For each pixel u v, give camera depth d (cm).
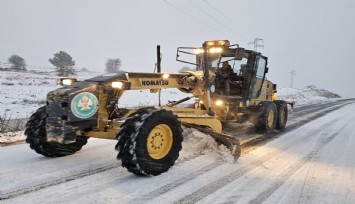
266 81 889
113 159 502
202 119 559
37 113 479
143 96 1805
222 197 370
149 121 415
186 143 546
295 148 638
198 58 776
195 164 490
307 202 363
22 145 582
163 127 439
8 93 1630
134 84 504
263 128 784
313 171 480
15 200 340
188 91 648
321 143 694
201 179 427
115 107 480
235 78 770
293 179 440
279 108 864
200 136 538
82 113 434
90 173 433
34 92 1781
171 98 1828
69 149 512
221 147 527
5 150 540
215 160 516
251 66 746
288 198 372
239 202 358
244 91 750
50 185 385
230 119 736
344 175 463
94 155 521
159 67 604
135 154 400
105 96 465
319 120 1116
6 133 685
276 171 475
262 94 862
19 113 1012
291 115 1276
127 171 446
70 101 421
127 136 403
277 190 397
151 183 404
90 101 442
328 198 375
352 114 1370
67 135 421
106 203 342
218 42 672
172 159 450
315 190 400
